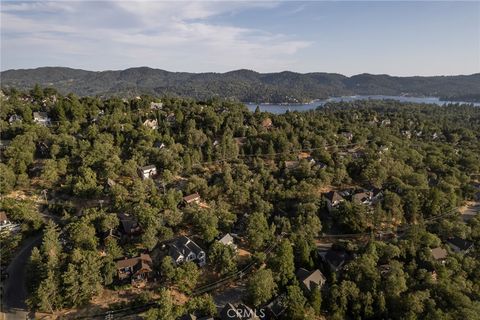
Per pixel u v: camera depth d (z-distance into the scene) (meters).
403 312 60.91
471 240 90.06
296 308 58.88
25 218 82.88
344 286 63.94
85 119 144.88
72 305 62.50
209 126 149.38
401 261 77.38
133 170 106.00
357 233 93.00
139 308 62.62
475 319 57.72
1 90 185.50
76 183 94.69
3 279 69.06
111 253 72.00
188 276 68.44
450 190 112.00
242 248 82.81
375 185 115.69
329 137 158.00
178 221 84.25
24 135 114.19
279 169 121.94
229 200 101.31
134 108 172.38
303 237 80.88
